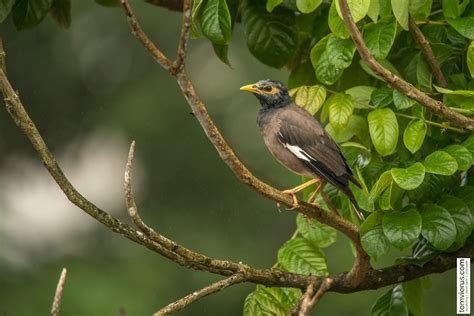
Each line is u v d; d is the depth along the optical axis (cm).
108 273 2131
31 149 2278
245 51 2202
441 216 1043
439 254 1128
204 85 2227
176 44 2228
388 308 1143
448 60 1135
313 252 1141
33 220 2258
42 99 2234
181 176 2180
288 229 2162
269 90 1237
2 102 2234
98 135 2241
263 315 1127
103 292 2070
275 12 1212
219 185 2173
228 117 2194
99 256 2198
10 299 2067
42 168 2294
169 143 2183
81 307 2053
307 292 1007
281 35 1214
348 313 2009
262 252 2142
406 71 1123
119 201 2262
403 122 1113
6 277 2098
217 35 1078
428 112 1098
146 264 2134
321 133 1177
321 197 1173
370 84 1211
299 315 984
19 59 2222
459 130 1059
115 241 2217
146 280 2106
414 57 1117
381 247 1038
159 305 2081
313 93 1109
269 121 1218
